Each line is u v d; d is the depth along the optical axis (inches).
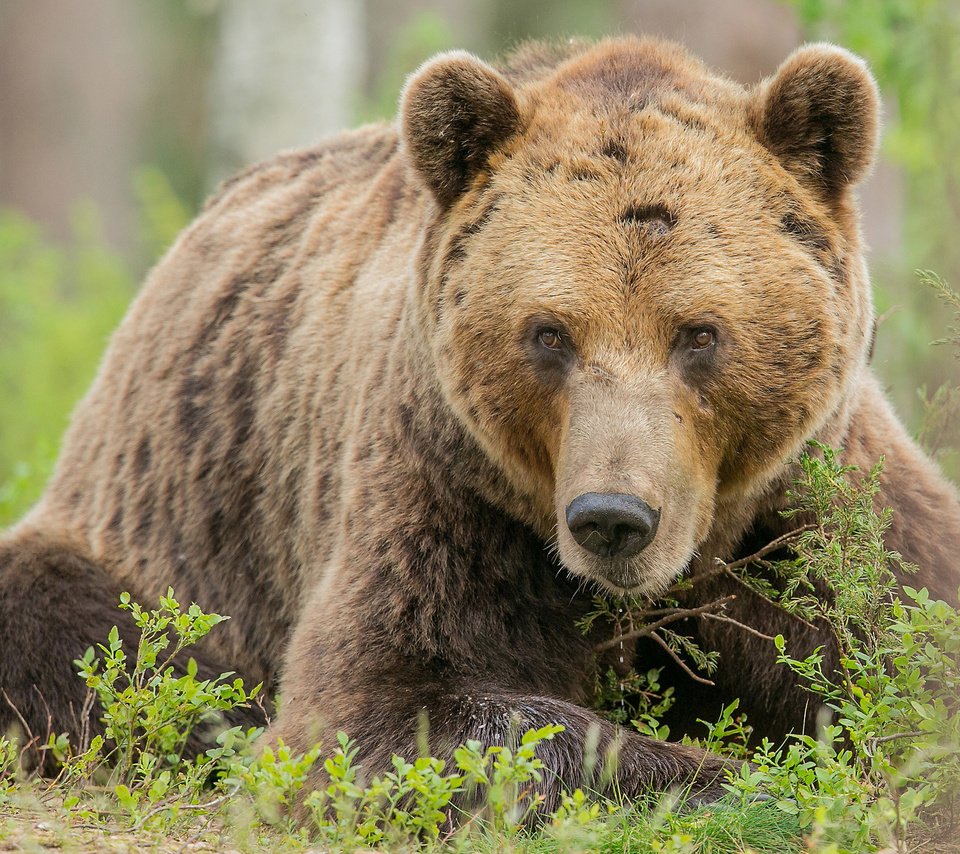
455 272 398.6
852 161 395.5
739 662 435.2
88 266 1280.8
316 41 1231.5
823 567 395.9
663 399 371.6
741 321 376.8
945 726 352.8
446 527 411.5
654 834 340.5
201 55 1994.3
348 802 347.6
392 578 409.7
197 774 393.7
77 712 465.1
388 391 429.4
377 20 1824.6
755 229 383.2
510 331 384.8
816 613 400.8
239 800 363.3
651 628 410.0
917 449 464.8
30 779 438.3
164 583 513.7
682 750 386.0
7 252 1242.0
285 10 1221.1
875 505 425.4
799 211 391.2
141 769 384.8
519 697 387.2
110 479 539.2
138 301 574.2
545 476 396.8
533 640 414.9
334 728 390.0
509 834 339.6
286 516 484.4
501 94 402.9
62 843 326.6
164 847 340.2
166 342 539.5
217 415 509.7
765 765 366.9
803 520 418.3
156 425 527.5
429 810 341.7
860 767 372.2
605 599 418.6
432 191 410.6
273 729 406.6
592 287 375.9
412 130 405.1
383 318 447.8
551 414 385.4
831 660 423.8
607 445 361.4
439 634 406.3
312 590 460.1
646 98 407.8
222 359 515.5
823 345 386.0
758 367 380.5
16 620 478.9
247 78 1222.9
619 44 434.9
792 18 997.8
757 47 996.6
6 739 446.3
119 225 1936.5
